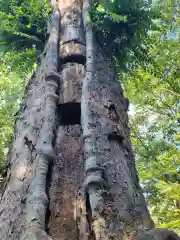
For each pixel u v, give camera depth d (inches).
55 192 98.1
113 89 142.3
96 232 81.1
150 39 209.5
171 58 366.9
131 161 116.1
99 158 102.6
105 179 97.2
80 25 177.6
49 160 104.2
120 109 134.6
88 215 89.7
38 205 87.6
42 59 161.5
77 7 188.2
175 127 386.0
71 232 87.2
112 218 86.4
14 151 113.9
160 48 290.5
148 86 336.8
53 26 172.2
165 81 382.0
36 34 207.3
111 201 91.6
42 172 98.7
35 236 77.0
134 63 210.7
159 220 326.3
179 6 323.6
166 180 348.2
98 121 116.5
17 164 106.0
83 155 110.2
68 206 93.8
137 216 91.0
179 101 412.5
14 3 223.6
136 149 390.9
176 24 332.5
